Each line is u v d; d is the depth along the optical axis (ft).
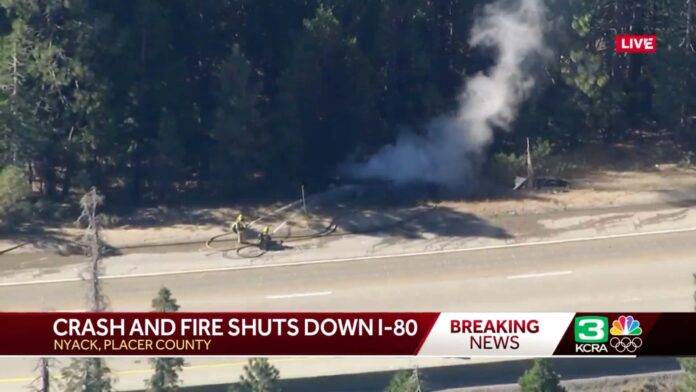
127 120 360.07
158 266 326.44
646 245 333.62
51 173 358.43
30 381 272.72
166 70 361.51
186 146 371.35
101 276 313.12
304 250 334.03
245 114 355.77
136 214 354.74
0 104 342.44
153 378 234.79
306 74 363.97
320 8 367.86
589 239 337.52
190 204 361.71
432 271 322.34
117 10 361.92
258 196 365.81
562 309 301.84
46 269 324.60
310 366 276.62
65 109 350.84
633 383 272.31
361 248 335.06
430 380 273.13
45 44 345.51
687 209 353.31
